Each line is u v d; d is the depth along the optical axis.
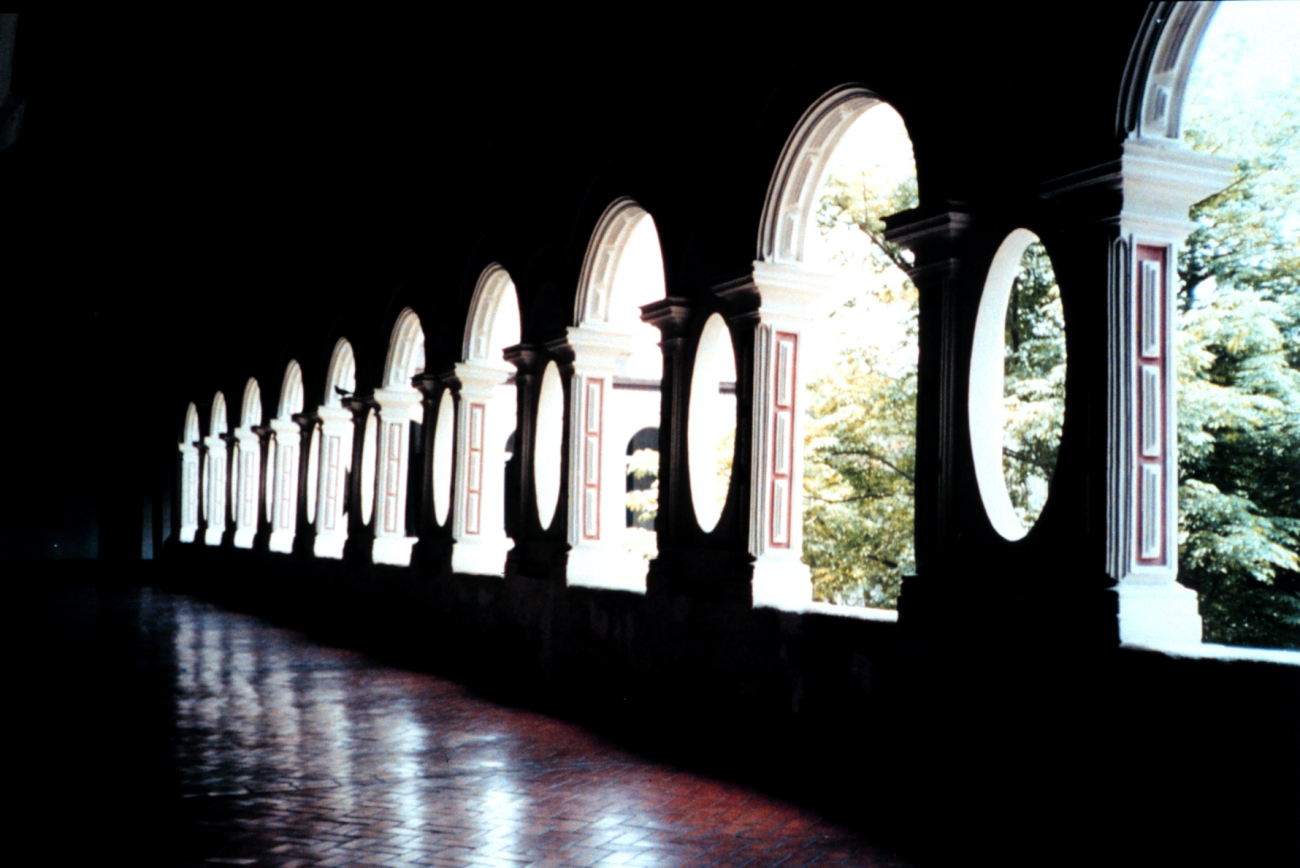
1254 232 13.06
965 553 6.23
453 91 12.98
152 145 20.53
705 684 8.25
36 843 5.47
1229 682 4.72
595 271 10.37
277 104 17.00
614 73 9.89
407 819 5.98
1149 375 5.47
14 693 9.99
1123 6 5.38
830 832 5.81
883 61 6.84
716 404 8.92
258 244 20.84
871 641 6.68
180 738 8.11
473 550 12.83
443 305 13.59
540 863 5.21
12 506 30.86
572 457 10.48
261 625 16.62
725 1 8.33
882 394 14.22
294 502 19.62
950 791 6.09
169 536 27.83
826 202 14.88
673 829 5.84
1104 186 5.46
